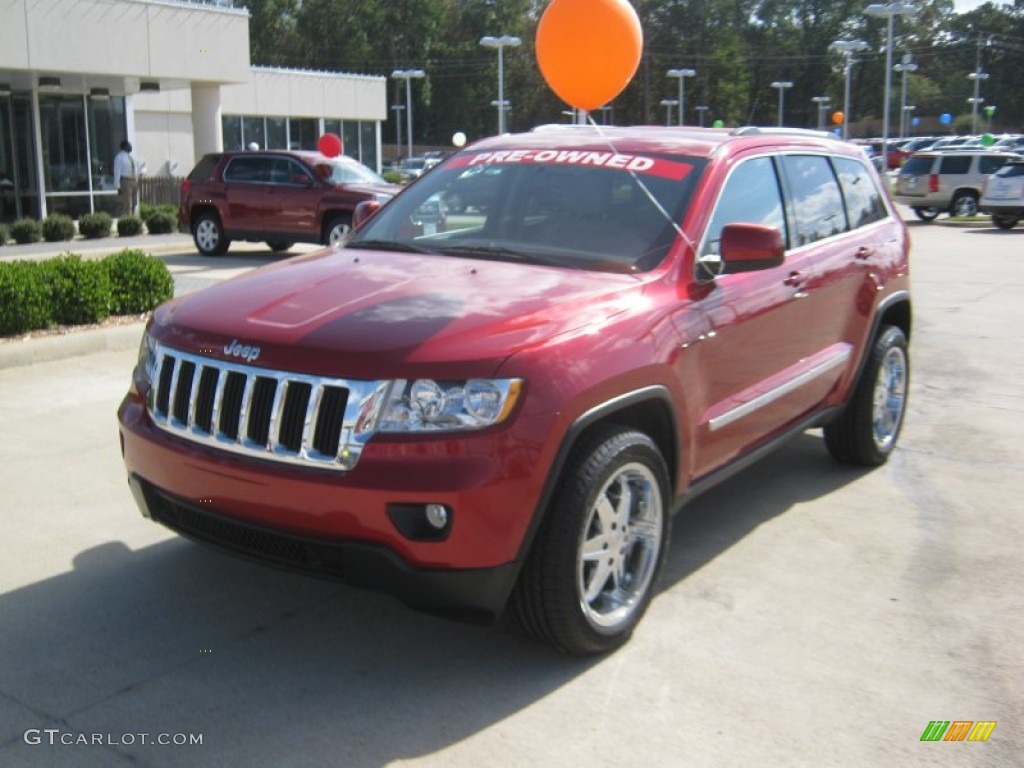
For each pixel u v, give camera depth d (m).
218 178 18.34
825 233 5.70
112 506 5.42
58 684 3.69
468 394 3.42
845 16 98.31
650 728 3.47
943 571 4.82
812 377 5.37
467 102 105.00
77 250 18.38
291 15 100.50
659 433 4.26
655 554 4.11
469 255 4.58
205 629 4.13
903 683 3.80
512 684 3.75
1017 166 25.36
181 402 3.86
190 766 3.22
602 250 4.47
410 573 3.40
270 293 4.11
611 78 5.53
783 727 3.50
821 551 5.05
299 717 3.51
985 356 9.71
